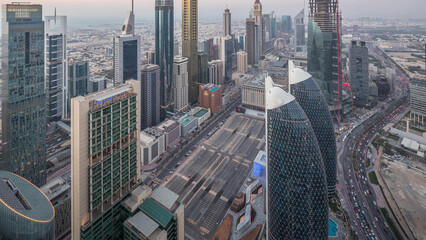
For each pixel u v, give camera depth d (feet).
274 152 570.05
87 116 477.36
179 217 562.66
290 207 554.87
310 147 537.65
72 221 516.73
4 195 474.49
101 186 519.60
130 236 525.75
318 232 556.10
